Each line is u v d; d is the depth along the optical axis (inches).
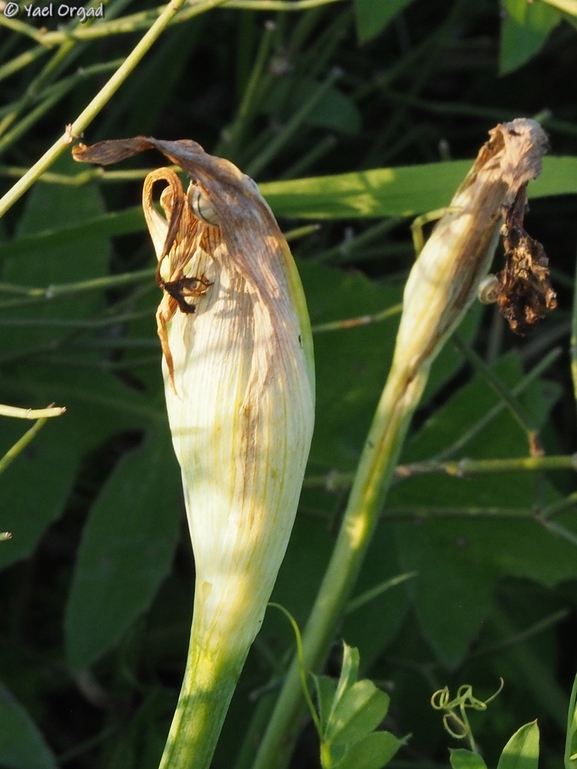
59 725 26.5
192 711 13.2
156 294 23.8
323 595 15.2
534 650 25.9
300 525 23.0
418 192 17.5
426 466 18.7
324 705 13.6
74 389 24.0
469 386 22.5
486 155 14.6
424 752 24.5
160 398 23.9
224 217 13.1
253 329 13.1
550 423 28.3
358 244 22.6
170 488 22.7
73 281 24.2
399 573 23.3
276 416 13.0
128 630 21.9
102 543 21.9
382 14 19.3
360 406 22.7
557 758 24.2
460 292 14.7
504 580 26.5
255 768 15.3
